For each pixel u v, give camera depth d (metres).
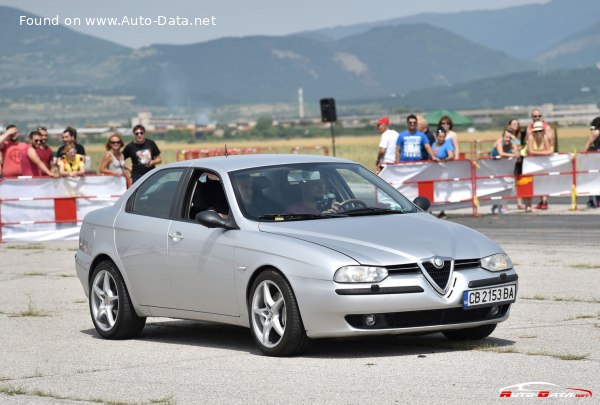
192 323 23.91
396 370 16.47
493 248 18.41
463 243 18.20
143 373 17.44
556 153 51.72
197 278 19.86
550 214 49.59
